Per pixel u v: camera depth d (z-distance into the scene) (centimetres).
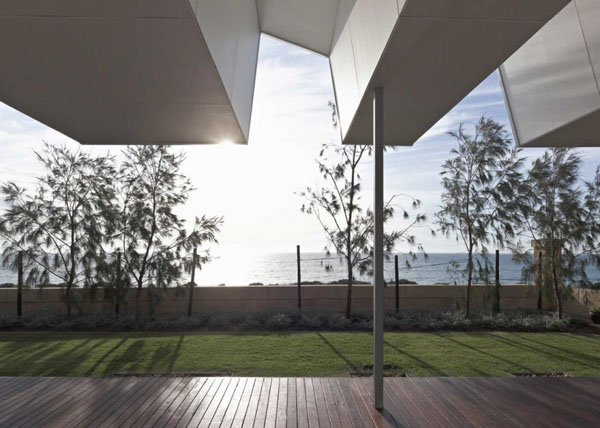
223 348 593
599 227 792
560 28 451
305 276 3381
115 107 409
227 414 341
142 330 753
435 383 424
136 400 372
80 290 862
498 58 303
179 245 818
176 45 276
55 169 802
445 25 258
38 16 243
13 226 787
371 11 322
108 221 809
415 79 343
